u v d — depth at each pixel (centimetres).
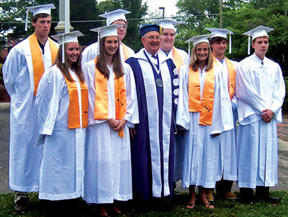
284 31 1984
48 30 466
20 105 457
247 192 513
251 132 506
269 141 508
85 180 445
